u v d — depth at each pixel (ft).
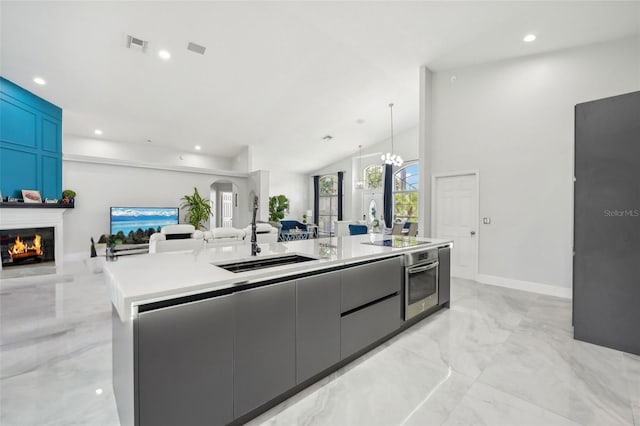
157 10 11.51
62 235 18.48
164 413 3.67
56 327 8.66
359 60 15.60
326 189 39.50
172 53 14.17
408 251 8.19
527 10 10.64
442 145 16.35
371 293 6.94
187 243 12.10
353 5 11.39
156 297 3.54
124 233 22.41
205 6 11.51
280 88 18.52
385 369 6.48
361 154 34.06
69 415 4.93
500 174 14.26
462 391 5.70
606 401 5.42
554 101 12.84
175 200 26.05
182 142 26.86
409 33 12.92
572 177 12.36
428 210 16.55
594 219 7.80
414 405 5.27
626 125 7.38
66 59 13.94
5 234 16.06
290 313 5.17
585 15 10.48
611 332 7.53
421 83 16.16
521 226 13.60
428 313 9.76
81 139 23.99
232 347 4.35
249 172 28.58
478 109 15.03
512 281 13.78
